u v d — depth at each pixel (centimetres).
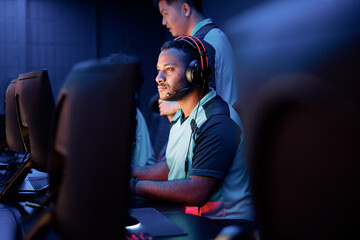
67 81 69
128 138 53
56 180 73
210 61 165
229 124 123
